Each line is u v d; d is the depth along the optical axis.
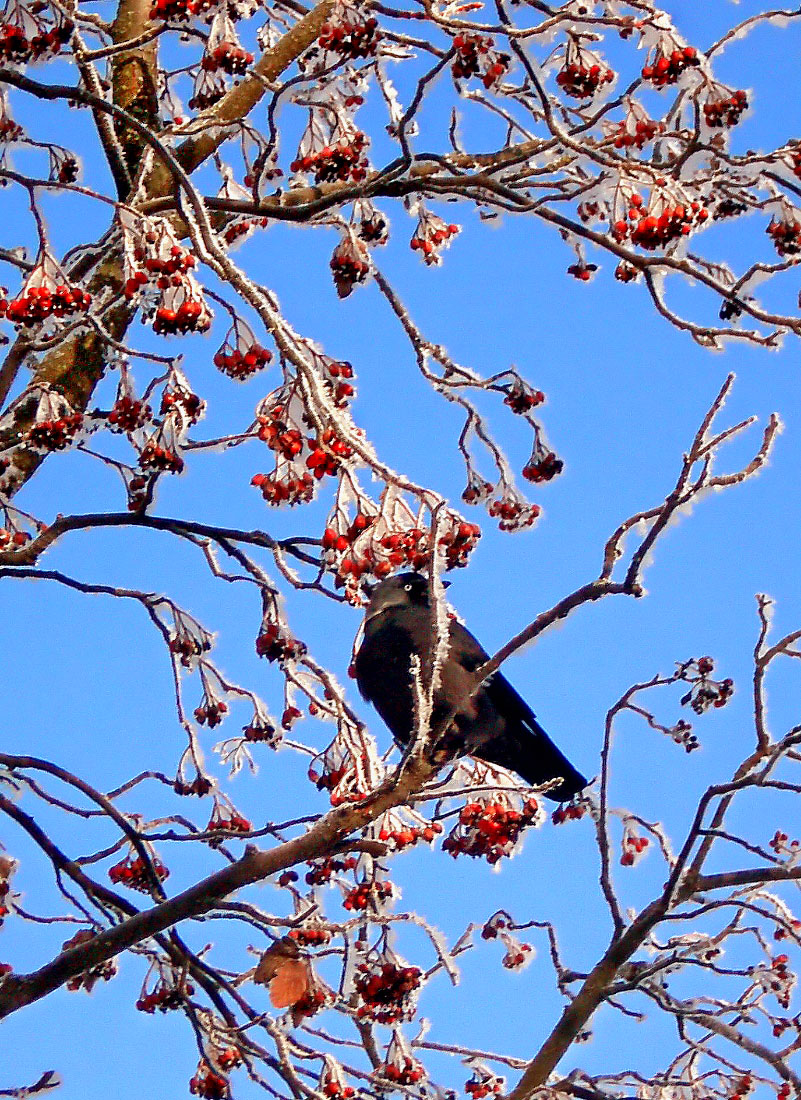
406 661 11.44
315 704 10.54
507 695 12.17
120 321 12.40
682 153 10.76
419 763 8.09
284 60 13.38
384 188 11.34
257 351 10.11
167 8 10.30
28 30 10.09
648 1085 11.44
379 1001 9.20
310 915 9.49
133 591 11.71
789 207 11.26
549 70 10.93
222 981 10.52
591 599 7.79
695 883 10.60
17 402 10.77
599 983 10.30
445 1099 10.82
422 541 8.37
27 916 10.70
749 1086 11.08
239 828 11.74
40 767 10.54
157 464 10.43
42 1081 9.74
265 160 11.02
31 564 11.37
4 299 9.84
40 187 9.51
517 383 11.59
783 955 11.31
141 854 10.57
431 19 10.02
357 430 8.61
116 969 11.14
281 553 10.65
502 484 11.38
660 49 10.46
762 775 9.67
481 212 12.58
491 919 11.95
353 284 10.70
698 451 7.62
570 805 11.89
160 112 13.87
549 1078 11.45
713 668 10.70
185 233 12.54
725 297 10.94
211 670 11.95
